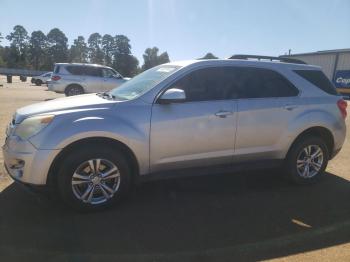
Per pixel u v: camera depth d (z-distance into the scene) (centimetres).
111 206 450
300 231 411
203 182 564
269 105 520
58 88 1881
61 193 422
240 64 521
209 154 491
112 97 499
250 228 414
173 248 365
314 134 568
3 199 467
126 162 446
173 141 465
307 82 562
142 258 346
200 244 375
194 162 485
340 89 3334
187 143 473
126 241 376
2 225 399
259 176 604
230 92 504
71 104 452
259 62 536
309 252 366
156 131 454
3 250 349
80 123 418
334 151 586
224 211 459
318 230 414
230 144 500
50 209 443
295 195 525
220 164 505
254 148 519
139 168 456
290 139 537
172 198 496
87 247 361
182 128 467
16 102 1634
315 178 569
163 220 427
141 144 446
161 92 466
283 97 537
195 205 475
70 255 345
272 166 543
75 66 1898
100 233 390
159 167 467
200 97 486
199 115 475
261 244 379
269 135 524
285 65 555
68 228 398
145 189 526
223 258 350
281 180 588
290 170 554
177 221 426
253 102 512
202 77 493
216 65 504
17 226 398
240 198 506
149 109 454
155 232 397
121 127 433
